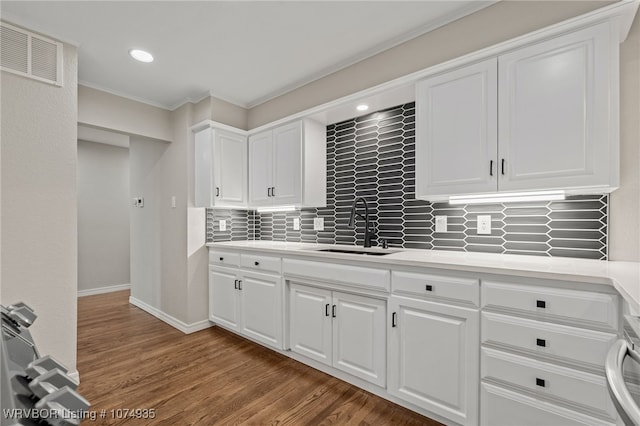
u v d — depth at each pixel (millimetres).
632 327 899
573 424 1208
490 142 1606
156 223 3447
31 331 1829
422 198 1958
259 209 3258
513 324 1350
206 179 2885
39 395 367
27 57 1836
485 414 1421
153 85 2746
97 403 1784
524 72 1512
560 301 1245
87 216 4395
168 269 3225
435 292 1582
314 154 2680
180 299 3041
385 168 2420
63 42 1987
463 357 1494
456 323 1519
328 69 2473
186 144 3018
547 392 1265
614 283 1081
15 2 1677
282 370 2184
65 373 405
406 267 1691
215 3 1720
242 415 1682
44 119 1893
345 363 1992
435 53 1898
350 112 2482
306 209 3006
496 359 1391
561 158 1411
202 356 2418
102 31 1959
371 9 1783
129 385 1982
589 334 1186
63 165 1958
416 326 1653
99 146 4520
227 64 2395
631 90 1486
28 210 1829
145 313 3543
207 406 1762
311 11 1798
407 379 1685
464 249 2033
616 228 1542
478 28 1738
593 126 1341
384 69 2141
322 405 1771
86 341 2723
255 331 2586
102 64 2371
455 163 1723
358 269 1894
